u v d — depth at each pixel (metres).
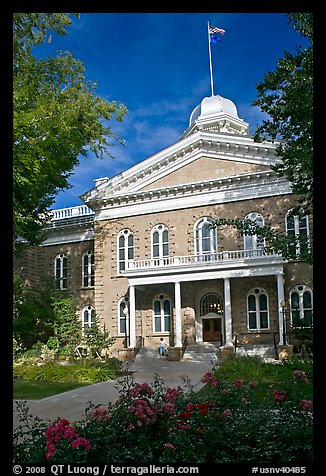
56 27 24.31
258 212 34.53
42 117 23.11
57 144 25.31
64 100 25.81
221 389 9.01
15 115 20.95
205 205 36.34
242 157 35.66
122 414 7.11
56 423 7.15
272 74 15.49
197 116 52.53
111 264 39.22
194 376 22.78
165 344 34.41
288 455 5.95
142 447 6.38
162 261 35.72
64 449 6.03
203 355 32.50
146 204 38.62
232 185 35.66
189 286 36.06
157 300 37.12
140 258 38.06
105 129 29.28
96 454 6.18
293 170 17.67
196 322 36.09
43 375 23.17
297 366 18.64
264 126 16.75
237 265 32.19
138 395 8.06
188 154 37.62
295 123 15.62
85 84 27.66
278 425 6.68
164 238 37.75
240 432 6.55
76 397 17.33
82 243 44.44
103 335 32.34
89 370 23.31
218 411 7.61
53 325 35.59
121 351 33.38
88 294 43.00
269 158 34.75
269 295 33.38
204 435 6.48
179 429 6.79
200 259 34.75
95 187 40.44
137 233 38.53
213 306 36.09
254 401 8.50
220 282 35.41
